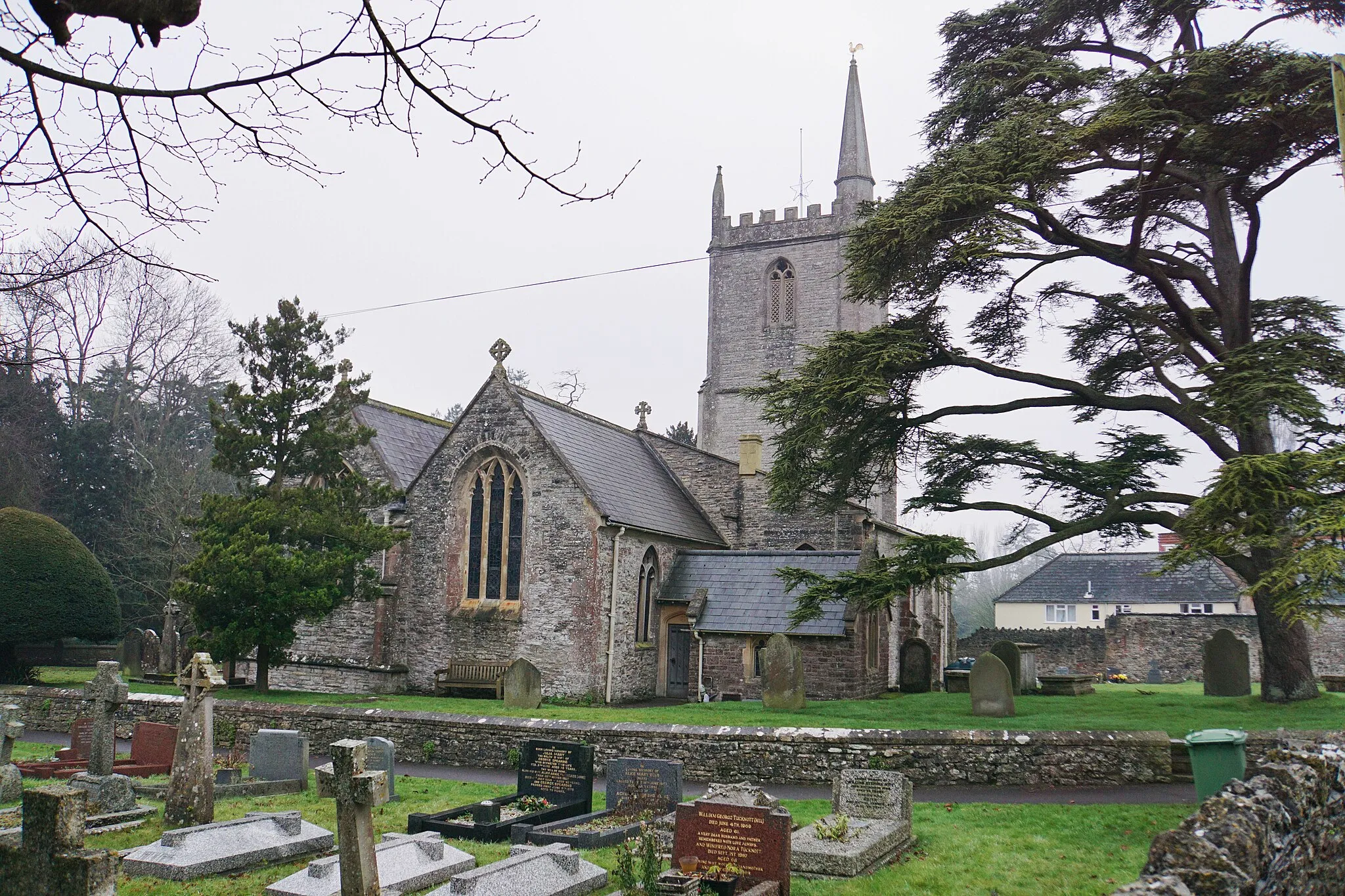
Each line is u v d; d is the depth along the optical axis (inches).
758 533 1467.8
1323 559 604.1
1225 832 262.7
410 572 1266.0
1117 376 1004.6
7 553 1205.1
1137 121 764.6
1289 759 332.2
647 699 1226.0
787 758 717.3
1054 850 479.2
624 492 1289.4
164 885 420.5
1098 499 956.6
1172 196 918.4
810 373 914.7
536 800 583.2
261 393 1109.1
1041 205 848.3
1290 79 745.0
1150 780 666.8
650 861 383.9
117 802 557.0
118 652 1422.2
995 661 861.2
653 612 1264.8
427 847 440.8
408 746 818.2
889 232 848.3
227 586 1032.8
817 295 2180.1
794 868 444.8
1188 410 792.9
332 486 1123.3
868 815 507.8
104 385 2078.0
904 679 1270.9
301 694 1114.1
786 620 1152.2
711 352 2262.6
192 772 534.6
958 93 946.1
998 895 406.3
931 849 486.6
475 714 832.3
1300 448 776.9
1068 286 963.3
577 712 932.6
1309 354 761.6
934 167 862.5
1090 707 925.8
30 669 1242.0
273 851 464.8
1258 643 1753.2
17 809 504.4
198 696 544.1
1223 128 788.6
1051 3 933.8
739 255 2267.5
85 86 230.4
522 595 1194.0
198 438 2272.4
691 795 660.1
